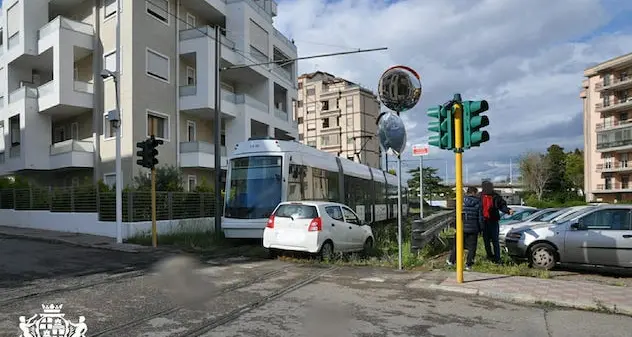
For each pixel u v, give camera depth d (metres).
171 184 19.70
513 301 7.28
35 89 26.22
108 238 16.69
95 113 25.17
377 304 6.99
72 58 24.84
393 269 10.08
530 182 68.25
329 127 72.31
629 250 9.37
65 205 19.59
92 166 25.16
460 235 8.47
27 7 26.30
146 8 24.58
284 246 11.34
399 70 10.05
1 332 5.45
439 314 6.46
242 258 11.97
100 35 25.48
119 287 8.12
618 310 6.66
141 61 24.00
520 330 5.76
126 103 23.50
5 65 28.45
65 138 27.75
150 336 5.32
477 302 7.18
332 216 11.86
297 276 9.28
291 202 11.79
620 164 61.00
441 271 9.74
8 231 19.39
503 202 10.81
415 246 11.35
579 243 9.91
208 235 16.52
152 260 11.75
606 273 10.06
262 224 14.06
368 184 23.95
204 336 5.35
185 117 26.89
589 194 64.31
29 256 12.53
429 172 51.84
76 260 11.77
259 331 5.55
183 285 8.31
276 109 33.50
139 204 17.14
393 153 10.24
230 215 14.69
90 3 26.19
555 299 7.13
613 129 60.31
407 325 5.90
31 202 21.58
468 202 10.09
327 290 7.96
